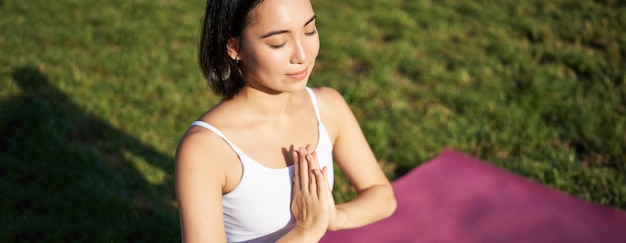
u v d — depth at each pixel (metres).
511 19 6.07
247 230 2.25
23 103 4.57
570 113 4.48
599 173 3.93
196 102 4.77
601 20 5.84
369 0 6.59
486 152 4.28
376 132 4.35
